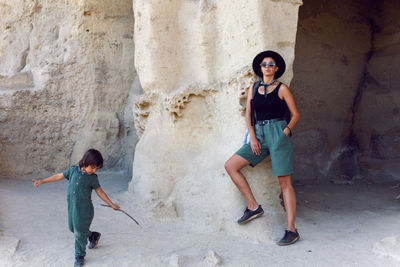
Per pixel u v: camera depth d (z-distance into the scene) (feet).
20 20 20.66
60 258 9.80
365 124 23.17
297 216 14.05
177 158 14.51
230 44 13.80
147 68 14.90
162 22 14.69
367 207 15.92
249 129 11.98
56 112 19.63
